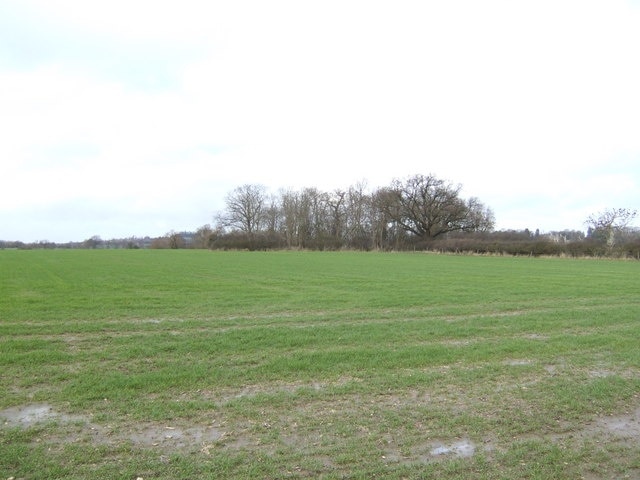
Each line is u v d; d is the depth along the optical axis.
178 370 9.16
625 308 18.41
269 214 115.19
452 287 25.34
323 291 23.16
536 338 12.86
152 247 119.00
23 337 12.13
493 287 25.53
